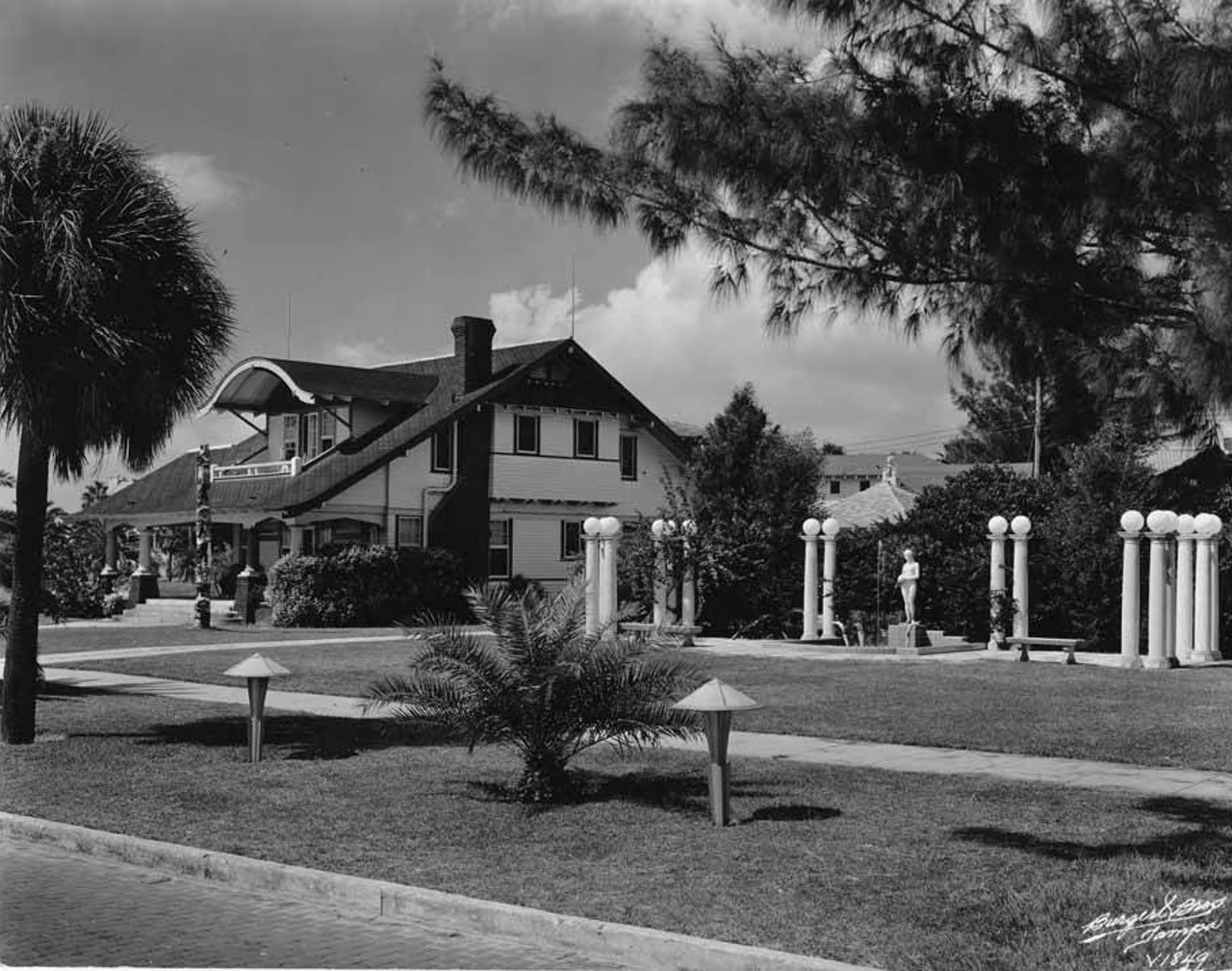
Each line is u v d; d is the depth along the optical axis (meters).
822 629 30.36
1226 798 10.76
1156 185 7.72
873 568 30.59
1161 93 7.46
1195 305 7.68
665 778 11.88
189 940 7.49
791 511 32.78
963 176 7.82
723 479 34.00
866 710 16.31
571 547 43.91
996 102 7.91
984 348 8.77
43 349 13.20
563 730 10.89
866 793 11.02
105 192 13.69
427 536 40.22
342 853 9.13
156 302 14.09
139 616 39.34
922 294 8.80
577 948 7.32
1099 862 8.47
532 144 8.45
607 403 44.50
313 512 38.12
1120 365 8.16
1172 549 23.30
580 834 9.59
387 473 39.47
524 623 10.78
